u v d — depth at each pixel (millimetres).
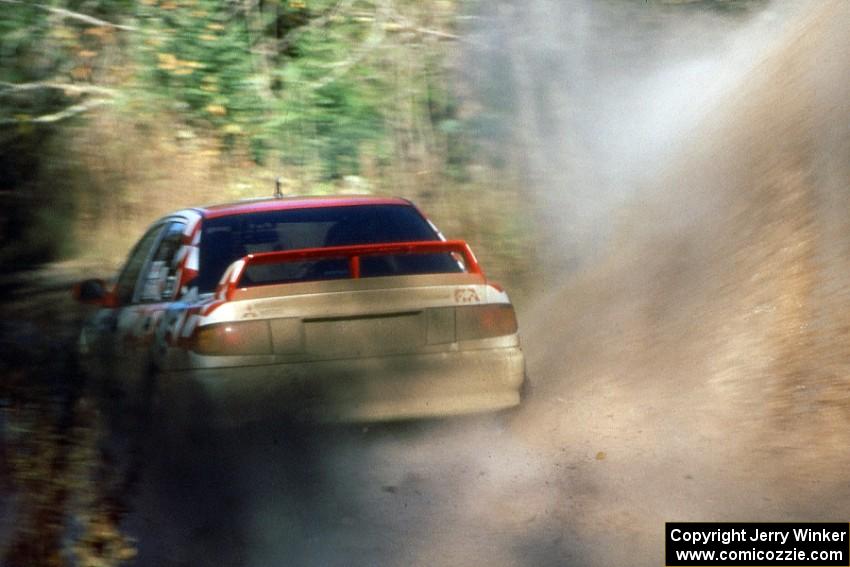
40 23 29969
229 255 16656
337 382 15109
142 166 32438
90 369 19516
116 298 19125
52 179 33312
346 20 30906
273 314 15023
